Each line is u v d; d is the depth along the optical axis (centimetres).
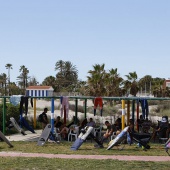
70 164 1288
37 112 3925
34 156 1465
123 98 2002
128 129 1661
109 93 6725
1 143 1839
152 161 1354
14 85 10744
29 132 2483
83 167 1238
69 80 13000
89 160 1366
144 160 1380
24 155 1491
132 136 1661
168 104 4691
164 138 1878
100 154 1520
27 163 1306
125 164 1291
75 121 2439
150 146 1761
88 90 6719
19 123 2458
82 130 1719
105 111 3897
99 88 6688
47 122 2323
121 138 1653
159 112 4300
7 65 11512
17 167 1238
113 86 6762
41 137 1809
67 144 1836
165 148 1569
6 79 11081
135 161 1349
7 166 1253
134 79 7288
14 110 2644
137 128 2259
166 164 1295
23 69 12550
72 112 3894
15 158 1405
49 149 1662
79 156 1468
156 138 2011
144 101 2333
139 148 1698
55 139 1894
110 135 1872
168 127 1934
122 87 7144
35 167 1238
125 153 1549
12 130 2448
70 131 2012
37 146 1761
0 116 2464
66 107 2145
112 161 1345
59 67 13238
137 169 1207
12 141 1948
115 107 4431
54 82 11775
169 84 8062
